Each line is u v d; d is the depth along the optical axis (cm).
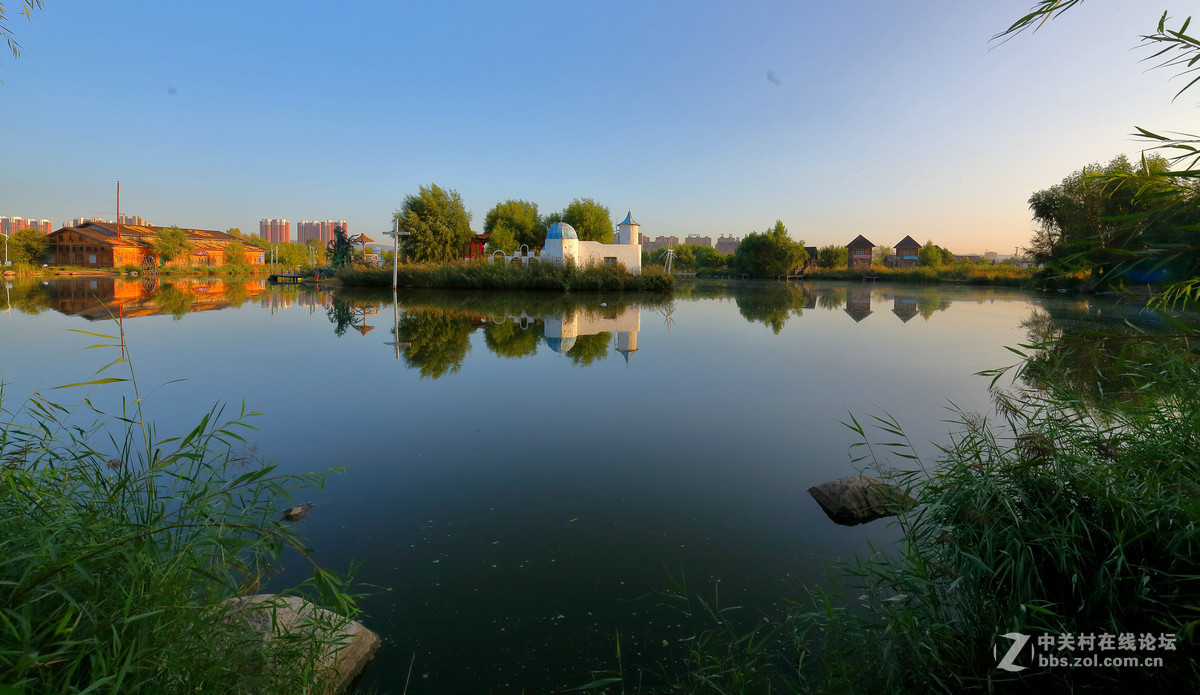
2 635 135
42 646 133
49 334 1000
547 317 1599
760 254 5441
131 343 954
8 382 634
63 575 151
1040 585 228
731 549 313
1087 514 244
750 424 543
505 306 1977
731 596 270
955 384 706
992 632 224
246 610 196
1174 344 181
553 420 553
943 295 2684
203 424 207
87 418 513
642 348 1023
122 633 144
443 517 348
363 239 4391
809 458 452
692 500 375
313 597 260
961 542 259
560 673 221
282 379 714
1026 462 263
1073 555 231
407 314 1630
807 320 1538
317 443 477
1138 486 236
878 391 671
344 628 233
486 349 993
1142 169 148
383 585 277
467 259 3872
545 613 257
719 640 239
